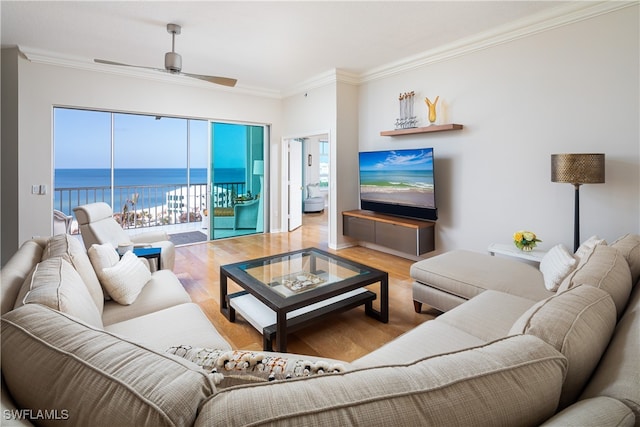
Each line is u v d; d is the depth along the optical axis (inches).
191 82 198.2
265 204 245.6
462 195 150.4
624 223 107.0
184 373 24.4
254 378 39.5
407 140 172.4
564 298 38.7
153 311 73.9
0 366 29.7
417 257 172.6
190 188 293.3
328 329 98.4
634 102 103.4
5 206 155.3
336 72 184.4
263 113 230.4
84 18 120.6
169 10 115.2
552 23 117.8
